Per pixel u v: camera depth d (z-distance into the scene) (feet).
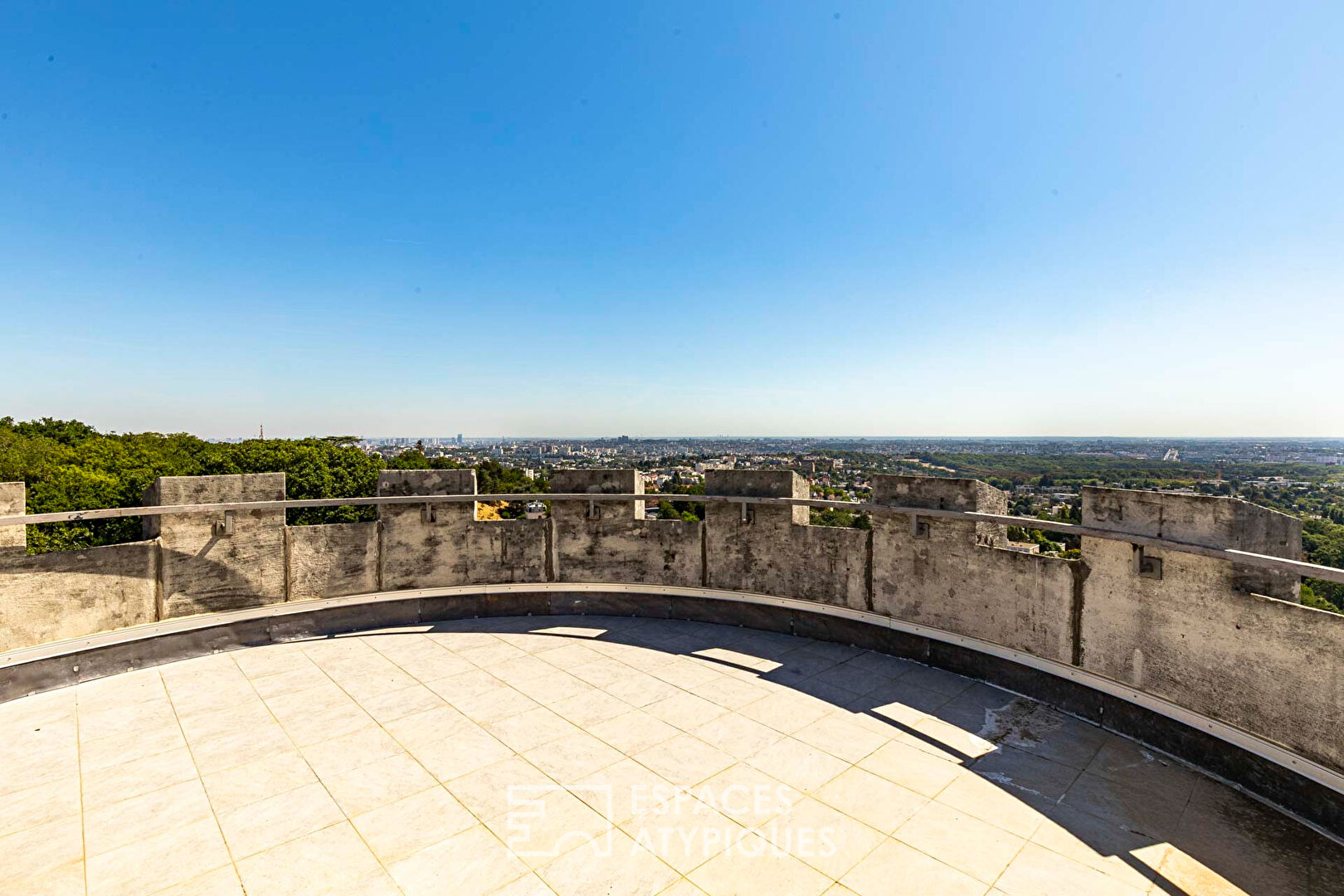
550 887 10.59
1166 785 13.64
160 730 16.10
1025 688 18.17
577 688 18.83
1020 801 13.08
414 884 10.65
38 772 14.10
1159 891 10.43
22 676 17.87
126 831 12.05
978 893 10.43
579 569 26.78
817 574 24.12
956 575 20.59
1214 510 14.48
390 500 24.14
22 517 17.69
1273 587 14.11
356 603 23.81
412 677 19.58
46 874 10.82
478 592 25.38
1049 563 18.19
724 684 19.16
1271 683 13.42
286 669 20.16
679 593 25.29
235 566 22.76
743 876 10.85
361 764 14.53
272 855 11.40
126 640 19.70
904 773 14.16
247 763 14.56
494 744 15.47
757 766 14.48
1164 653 15.53
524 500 26.11
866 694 18.37
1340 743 12.26
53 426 161.79
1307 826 12.10
